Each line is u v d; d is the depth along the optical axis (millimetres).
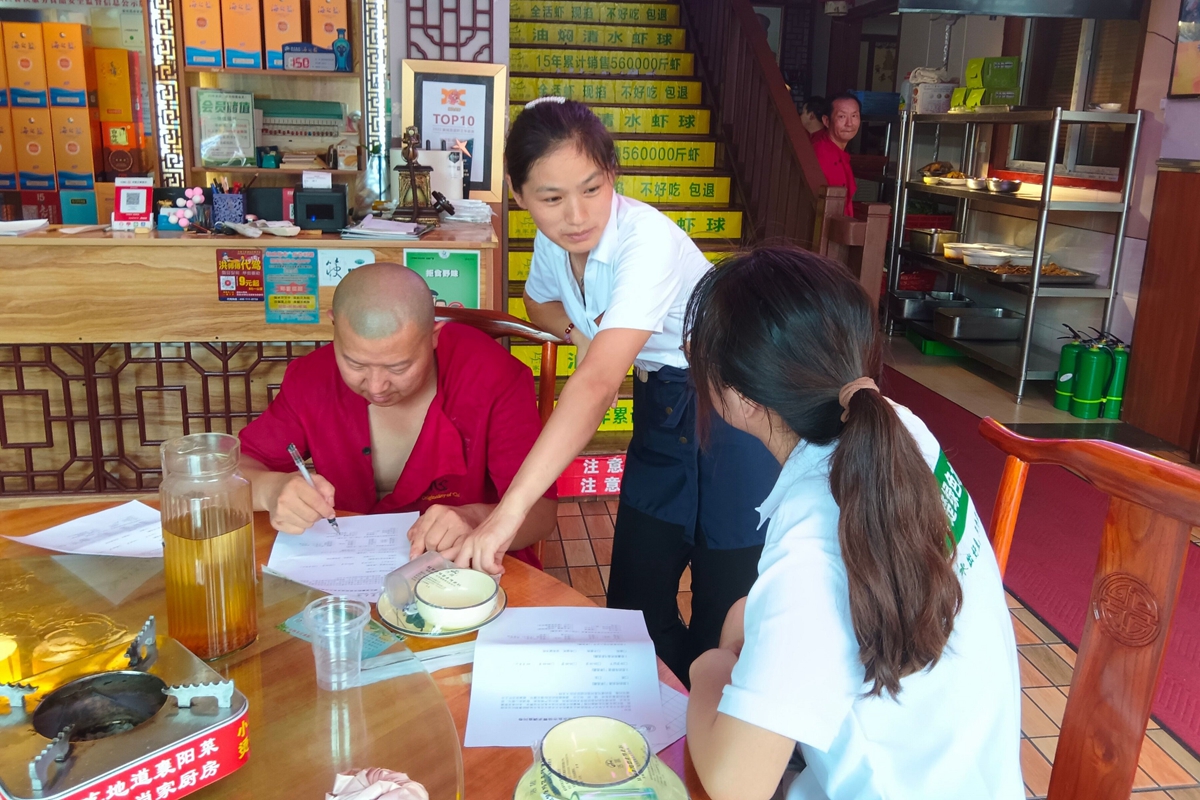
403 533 1464
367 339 1438
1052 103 5574
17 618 1107
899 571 794
